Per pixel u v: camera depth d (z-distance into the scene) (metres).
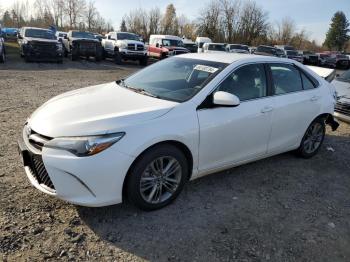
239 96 4.25
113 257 3.00
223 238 3.35
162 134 3.44
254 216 3.78
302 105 5.03
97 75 15.66
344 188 4.69
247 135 4.33
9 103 7.99
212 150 4.00
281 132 4.84
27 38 18.92
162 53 25.47
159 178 3.64
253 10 60.94
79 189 3.18
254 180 4.68
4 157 4.74
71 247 3.07
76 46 21.86
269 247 3.28
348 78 8.50
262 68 4.61
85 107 3.64
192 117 3.72
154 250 3.12
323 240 3.46
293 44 77.38
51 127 3.31
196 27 62.41
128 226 3.42
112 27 72.56
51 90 10.30
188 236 3.34
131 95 4.02
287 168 5.18
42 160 3.21
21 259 2.87
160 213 3.69
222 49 28.56
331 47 97.56
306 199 4.28
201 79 4.11
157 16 68.44
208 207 3.88
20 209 3.54
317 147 5.69
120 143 3.23
